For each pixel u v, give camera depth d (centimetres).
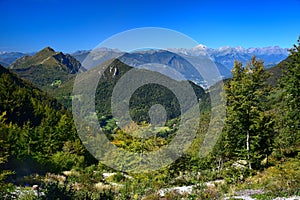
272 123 2733
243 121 2653
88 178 2436
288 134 2706
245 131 2747
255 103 2662
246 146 2831
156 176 2172
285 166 2338
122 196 1655
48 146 4159
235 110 2612
